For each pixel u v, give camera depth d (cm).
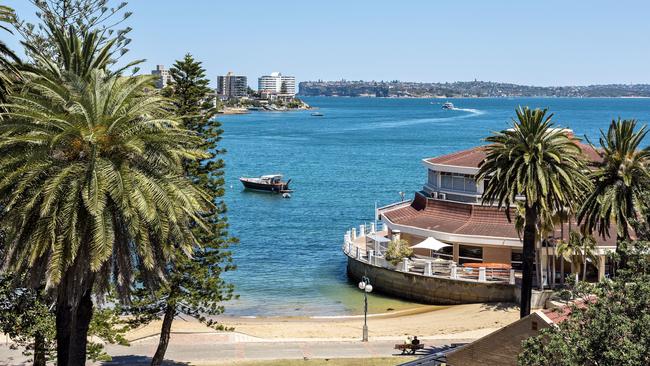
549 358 2467
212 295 4406
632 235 5694
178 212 2894
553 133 4681
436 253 6800
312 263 8031
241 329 5362
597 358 2312
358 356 4481
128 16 5631
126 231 2905
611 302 2452
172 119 2998
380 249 7319
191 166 4309
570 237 5578
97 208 2678
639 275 2581
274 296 6575
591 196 4862
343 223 10856
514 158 4531
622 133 4800
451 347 4678
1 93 3434
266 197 13588
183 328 5409
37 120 2792
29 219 2791
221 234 4469
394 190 14512
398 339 4944
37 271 2870
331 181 15800
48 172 2794
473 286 5975
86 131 2784
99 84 2969
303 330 5338
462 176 7225
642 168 4678
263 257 8350
